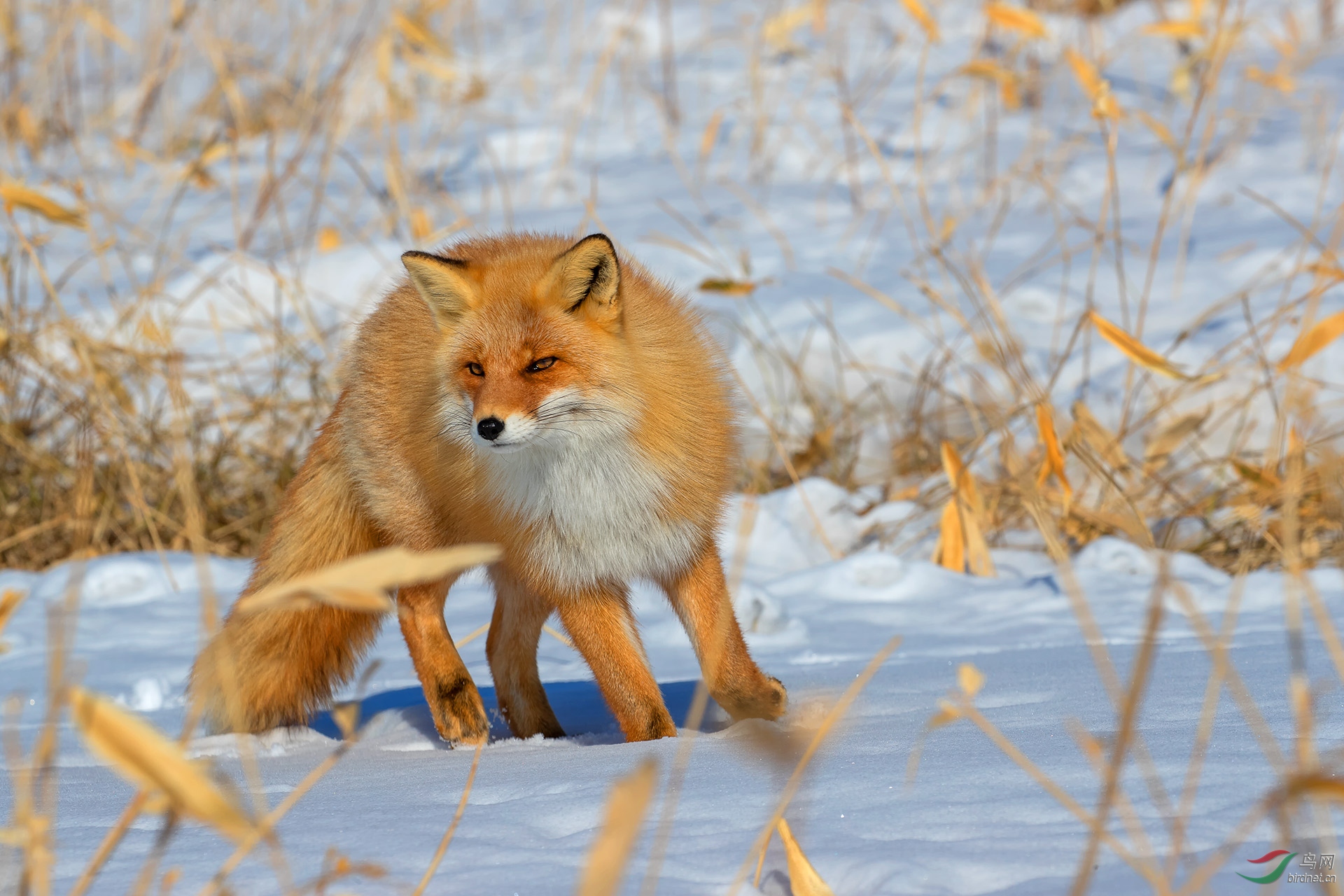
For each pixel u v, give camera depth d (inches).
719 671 278.4
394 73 1048.2
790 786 152.4
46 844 146.4
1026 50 999.6
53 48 911.0
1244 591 408.2
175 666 378.6
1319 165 797.2
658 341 294.8
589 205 498.3
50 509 534.6
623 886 156.6
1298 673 159.9
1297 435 446.6
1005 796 185.0
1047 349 600.1
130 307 582.6
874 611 425.4
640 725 277.0
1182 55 967.6
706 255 706.8
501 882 158.7
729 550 500.1
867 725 249.9
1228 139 836.6
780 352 609.0
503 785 217.3
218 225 808.3
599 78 871.7
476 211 804.0
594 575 284.4
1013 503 511.5
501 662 309.1
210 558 509.7
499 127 1003.3
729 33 1142.3
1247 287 622.2
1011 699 269.6
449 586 306.3
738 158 908.6
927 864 155.8
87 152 948.6
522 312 277.6
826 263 703.1
